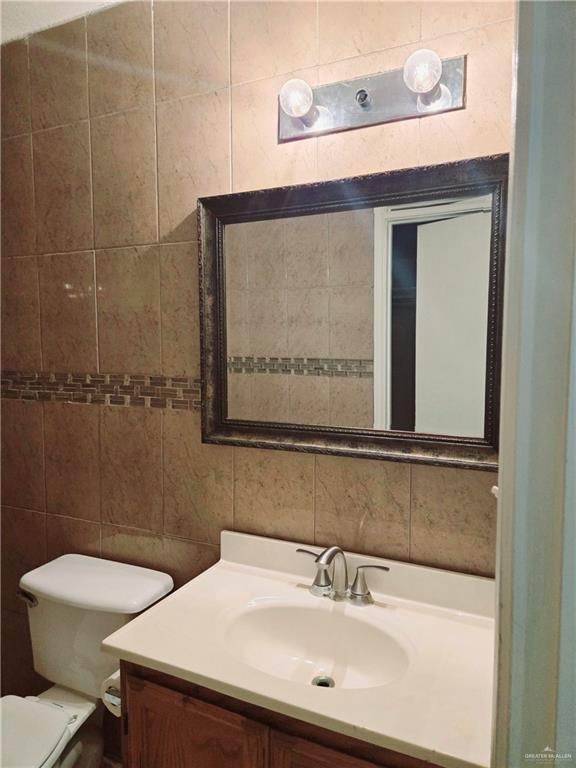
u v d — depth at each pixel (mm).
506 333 479
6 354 1714
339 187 1183
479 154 1086
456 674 922
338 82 1200
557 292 437
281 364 1306
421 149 1134
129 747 1039
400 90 1142
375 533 1244
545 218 439
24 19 1519
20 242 1650
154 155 1424
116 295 1519
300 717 831
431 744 753
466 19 1080
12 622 1784
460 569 1165
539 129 436
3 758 1133
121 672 1037
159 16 1383
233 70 1307
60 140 1555
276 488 1349
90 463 1609
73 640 1398
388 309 1184
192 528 1470
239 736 917
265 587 1254
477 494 1141
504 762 485
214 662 943
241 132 1311
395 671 1017
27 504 1730
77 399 1612
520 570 464
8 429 1738
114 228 1500
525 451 456
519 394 458
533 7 433
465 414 1118
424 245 1136
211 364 1366
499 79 1062
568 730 452
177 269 1424
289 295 1284
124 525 1571
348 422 1243
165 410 1479
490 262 1061
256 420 1344
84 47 1492
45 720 1248
